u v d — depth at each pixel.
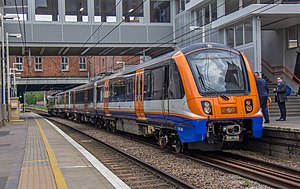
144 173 10.20
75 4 31.42
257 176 9.22
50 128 26.39
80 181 8.45
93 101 27.34
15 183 8.29
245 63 12.69
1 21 28.61
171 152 13.73
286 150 11.95
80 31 31.50
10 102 39.41
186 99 11.93
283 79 23.09
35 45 30.98
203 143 12.09
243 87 12.28
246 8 20.34
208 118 11.54
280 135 12.12
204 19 27.31
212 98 11.72
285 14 19.92
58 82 60.12
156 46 32.88
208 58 12.45
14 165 10.70
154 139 18.89
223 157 12.34
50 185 8.05
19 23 29.17
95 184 8.14
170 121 13.20
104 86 23.83
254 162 11.52
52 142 16.72
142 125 17.20
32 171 9.72
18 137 19.56
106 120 24.33
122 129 20.48
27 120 40.84
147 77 15.51
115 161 12.32
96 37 31.80
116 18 32.16
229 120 11.78
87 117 31.75
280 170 10.28
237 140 11.91
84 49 33.53
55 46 31.25
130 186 8.61
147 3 32.53
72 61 69.44
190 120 11.69
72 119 40.66
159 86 14.11
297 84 21.72
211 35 25.98
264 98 14.66
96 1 31.72
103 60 61.41
